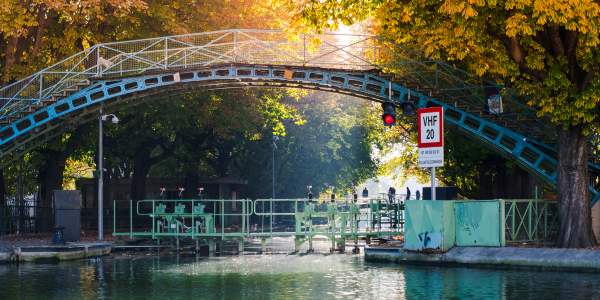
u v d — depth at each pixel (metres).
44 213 32.06
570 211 18.14
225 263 18.92
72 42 29.19
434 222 17.23
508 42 17.80
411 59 25.27
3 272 16.44
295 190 61.66
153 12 28.56
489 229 17.06
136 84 27.97
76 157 39.31
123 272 16.23
